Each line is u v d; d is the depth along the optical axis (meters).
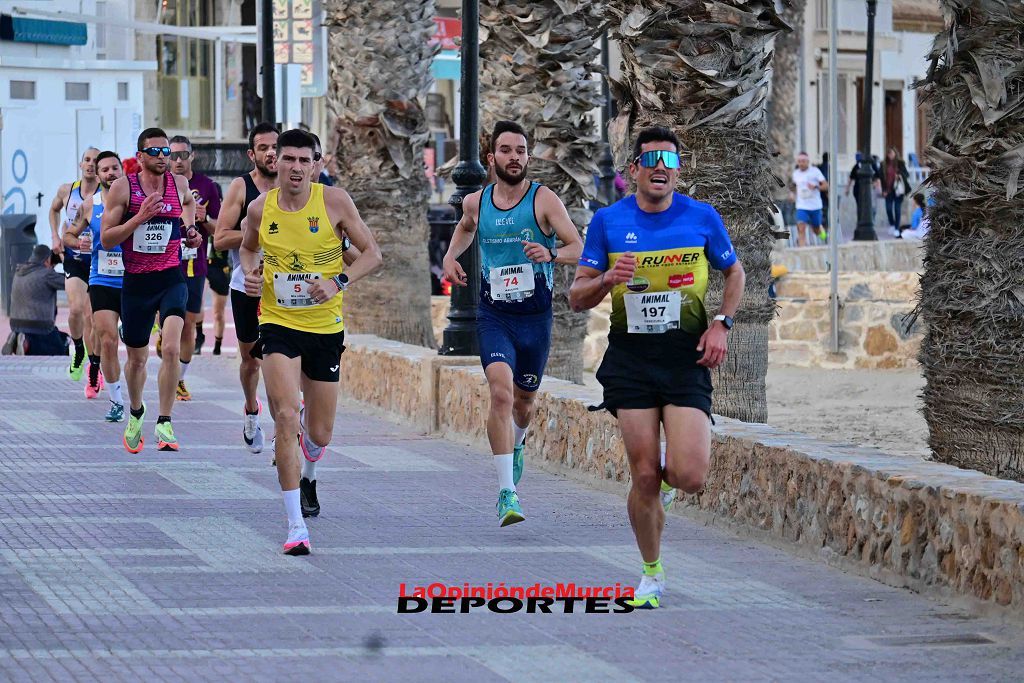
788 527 20.69
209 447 28.50
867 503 19.17
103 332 30.75
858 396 45.44
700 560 20.00
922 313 21.86
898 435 37.03
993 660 15.51
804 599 17.98
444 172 34.41
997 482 18.25
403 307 42.12
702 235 17.08
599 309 51.12
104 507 22.53
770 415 41.06
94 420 31.58
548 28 33.91
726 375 28.28
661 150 16.98
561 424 26.41
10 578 18.12
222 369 41.88
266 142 25.67
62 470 25.66
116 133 68.19
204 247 35.28
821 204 84.06
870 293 55.56
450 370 30.77
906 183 106.12
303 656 15.20
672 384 17.03
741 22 27.38
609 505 23.61
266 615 16.75
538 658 15.34
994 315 20.84
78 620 16.33
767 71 27.98
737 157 27.86
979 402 21.06
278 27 57.69
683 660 15.38
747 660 15.41
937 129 21.42
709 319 28.06
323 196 20.48
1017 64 20.67
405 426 32.69
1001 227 20.84
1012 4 20.58
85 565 18.86
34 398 34.75
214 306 45.59
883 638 16.33
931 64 21.58
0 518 21.62
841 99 123.38
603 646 15.85
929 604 17.78
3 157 63.97
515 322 22.27
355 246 20.69
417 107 42.06
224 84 93.38
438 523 21.98
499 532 21.45
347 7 41.59
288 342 20.34
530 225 22.00
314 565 19.14
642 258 17.03
